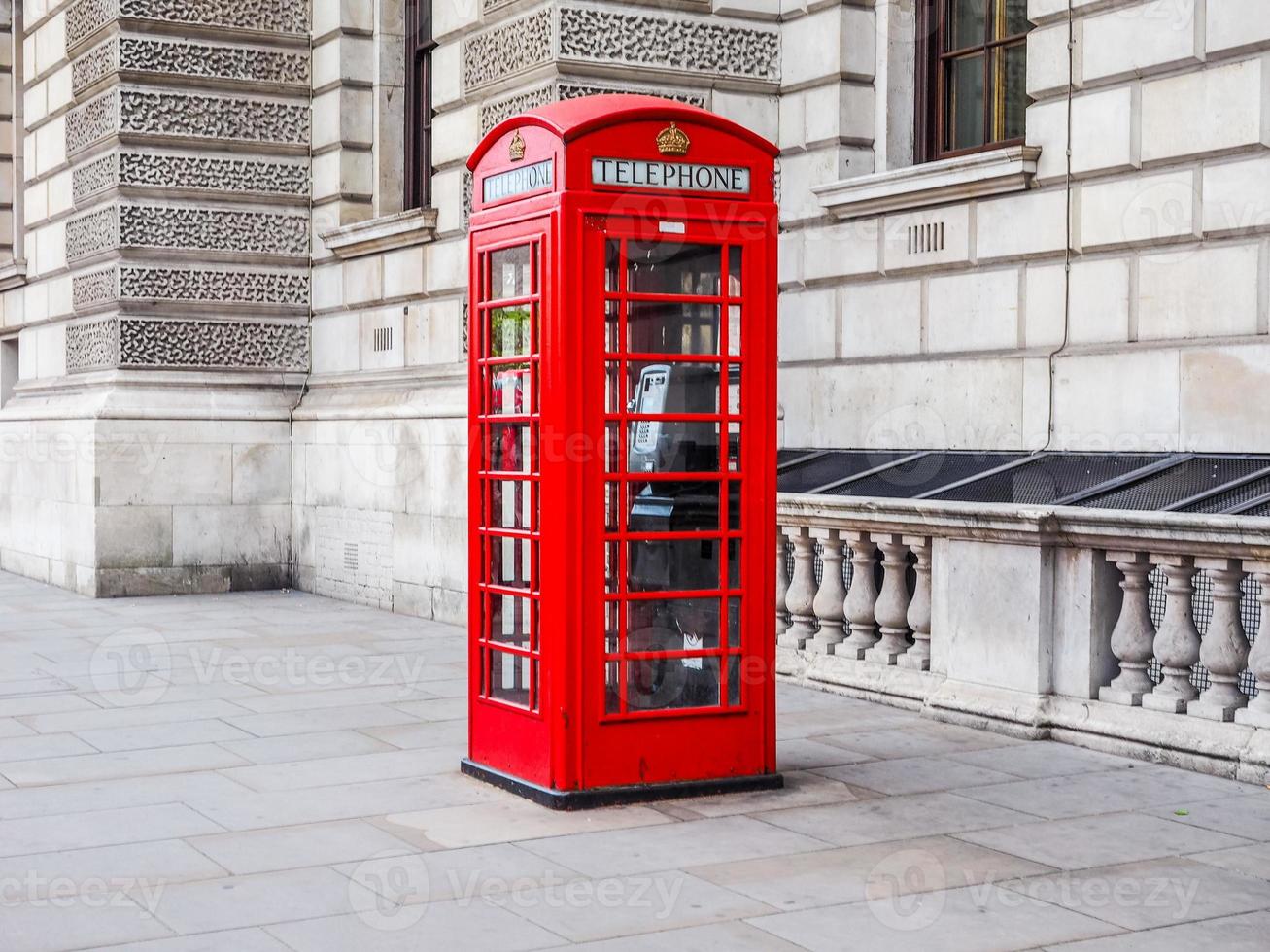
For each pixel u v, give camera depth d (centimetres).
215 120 1510
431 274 1337
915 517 867
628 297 662
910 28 1141
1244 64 867
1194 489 803
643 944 488
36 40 1730
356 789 700
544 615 666
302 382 1562
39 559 1638
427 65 1469
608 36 1145
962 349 1047
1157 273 919
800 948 485
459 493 1267
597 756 666
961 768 737
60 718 870
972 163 1016
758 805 667
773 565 699
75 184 1609
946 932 500
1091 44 957
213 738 813
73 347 1620
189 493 1501
